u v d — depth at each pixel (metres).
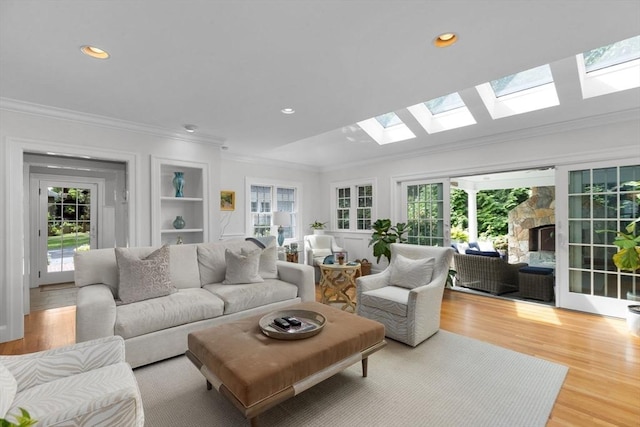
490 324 3.34
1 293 2.91
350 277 3.89
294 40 2.00
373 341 2.13
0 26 1.81
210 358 1.74
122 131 3.69
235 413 1.84
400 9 1.71
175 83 2.64
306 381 1.71
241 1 1.63
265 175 6.30
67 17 1.74
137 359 2.29
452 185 7.32
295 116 3.52
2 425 0.72
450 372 2.30
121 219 4.81
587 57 3.10
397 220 5.67
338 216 6.93
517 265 4.97
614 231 3.30
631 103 3.19
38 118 3.14
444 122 4.47
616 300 3.48
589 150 3.57
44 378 1.43
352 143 5.51
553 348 2.71
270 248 3.70
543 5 1.69
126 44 2.03
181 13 1.72
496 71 2.45
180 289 3.05
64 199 5.59
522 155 4.10
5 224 2.94
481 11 1.73
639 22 1.85
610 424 1.73
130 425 1.16
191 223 4.60
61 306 4.12
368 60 2.27
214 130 4.06
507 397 1.99
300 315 2.35
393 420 1.77
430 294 2.89
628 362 2.45
